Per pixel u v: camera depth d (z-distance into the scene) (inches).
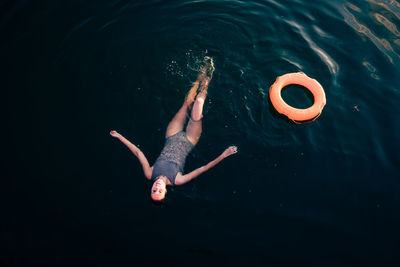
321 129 172.6
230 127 175.5
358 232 138.6
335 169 158.7
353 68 196.2
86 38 213.5
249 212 146.2
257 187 154.4
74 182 155.4
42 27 217.3
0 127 171.9
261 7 235.3
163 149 168.2
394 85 187.5
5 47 204.4
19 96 184.5
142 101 187.0
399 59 198.7
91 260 130.1
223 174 159.8
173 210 147.9
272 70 197.6
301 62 200.7
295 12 231.0
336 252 132.7
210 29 220.4
